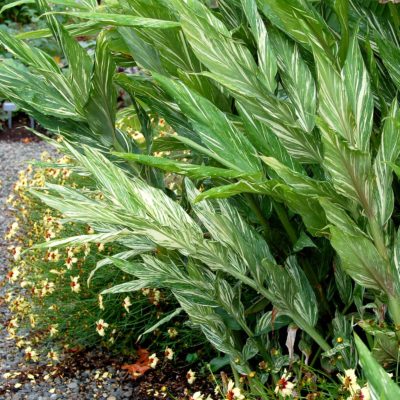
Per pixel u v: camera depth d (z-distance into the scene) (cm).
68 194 229
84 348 314
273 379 237
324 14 245
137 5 231
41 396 283
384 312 215
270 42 228
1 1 940
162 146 273
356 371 227
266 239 250
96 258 319
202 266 246
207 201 226
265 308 264
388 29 237
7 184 597
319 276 246
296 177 200
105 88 241
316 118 185
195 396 224
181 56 240
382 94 239
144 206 218
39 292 313
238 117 236
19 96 243
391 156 198
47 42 849
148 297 294
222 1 251
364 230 213
